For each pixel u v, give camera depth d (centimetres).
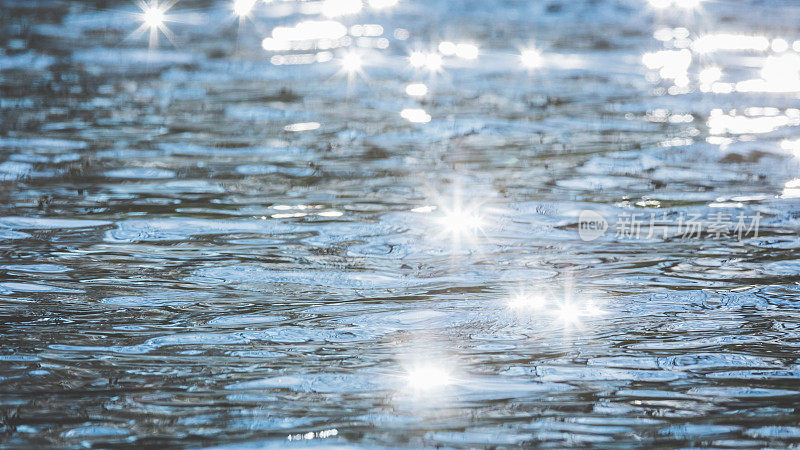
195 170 770
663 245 598
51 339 439
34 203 670
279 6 1795
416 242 604
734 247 592
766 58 1370
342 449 334
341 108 1025
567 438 346
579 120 975
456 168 788
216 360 418
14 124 918
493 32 1557
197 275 535
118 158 803
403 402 377
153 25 1573
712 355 428
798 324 467
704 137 896
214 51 1373
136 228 620
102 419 357
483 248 594
